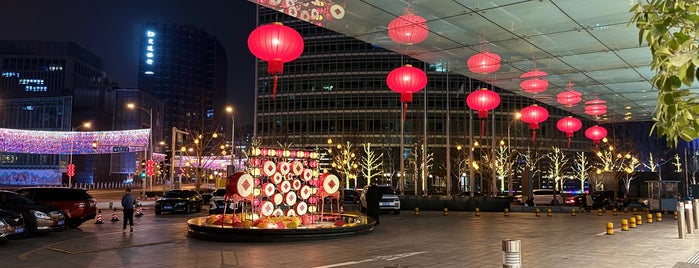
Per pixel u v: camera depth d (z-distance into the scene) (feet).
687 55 8.82
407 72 43.47
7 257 39.47
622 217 87.20
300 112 268.62
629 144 195.21
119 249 43.75
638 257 38.65
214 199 93.04
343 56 266.77
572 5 37.91
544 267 34.22
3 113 310.24
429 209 106.42
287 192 56.90
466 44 50.29
